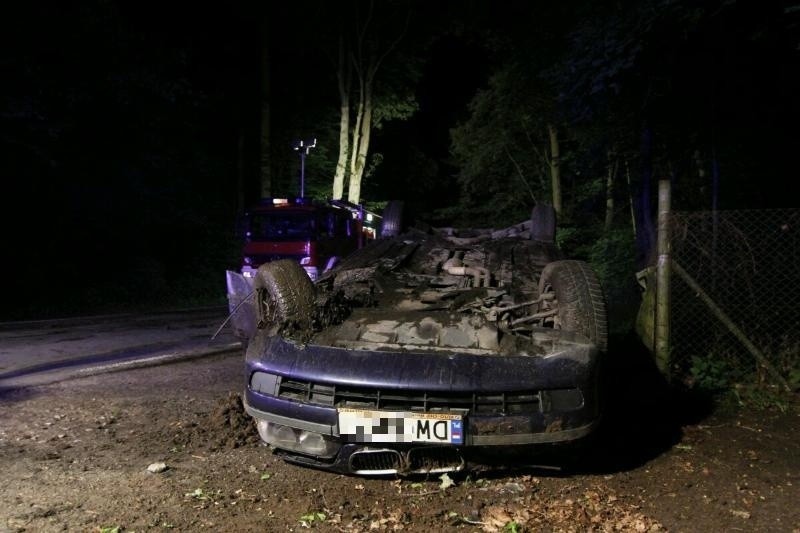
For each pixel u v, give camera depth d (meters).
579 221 22.70
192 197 21.23
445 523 3.43
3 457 4.39
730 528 3.36
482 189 27.72
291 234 14.32
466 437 3.65
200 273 20.81
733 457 4.43
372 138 32.19
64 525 3.34
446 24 25.02
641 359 6.02
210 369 7.50
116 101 15.53
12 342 9.52
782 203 9.00
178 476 4.06
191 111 20.28
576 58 8.45
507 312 4.66
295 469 4.20
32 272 15.84
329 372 3.85
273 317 4.50
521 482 3.99
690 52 8.24
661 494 3.82
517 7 18.05
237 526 3.37
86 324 11.96
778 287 6.58
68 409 5.65
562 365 3.84
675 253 6.63
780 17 7.06
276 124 25.50
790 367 6.03
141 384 6.66
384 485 3.95
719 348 6.42
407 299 5.04
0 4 12.76
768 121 8.57
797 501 3.70
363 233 17.17
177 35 21.28
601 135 10.33
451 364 3.82
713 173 8.85
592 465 4.29
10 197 15.23
